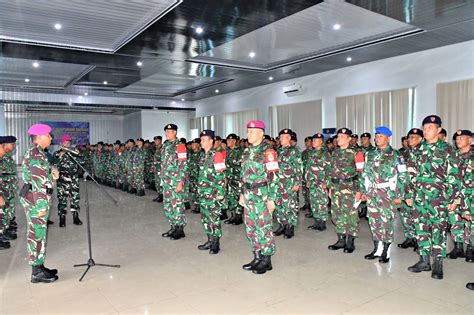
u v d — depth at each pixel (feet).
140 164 31.24
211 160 14.69
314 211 18.60
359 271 12.46
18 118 56.24
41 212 11.54
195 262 13.66
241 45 25.05
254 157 12.25
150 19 18.51
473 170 13.16
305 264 13.25
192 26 19.56
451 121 25.29
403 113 28.22
